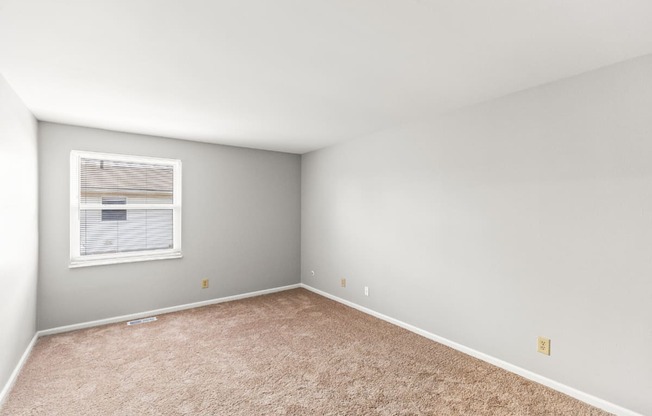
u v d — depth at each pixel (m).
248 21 1.60
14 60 2.00
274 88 2.50
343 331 3.45
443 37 1.77
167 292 4.08
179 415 2.07
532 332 2.48
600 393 2.14
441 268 3.15
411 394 2.31
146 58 2.00
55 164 3.39
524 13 1.54
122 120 3.32
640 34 1.73
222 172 4.51
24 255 2.72
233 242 4.60
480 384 2.44
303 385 2.42
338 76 2.29
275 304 4.38
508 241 2.63
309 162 5.05
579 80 2.23
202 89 2.52
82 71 2.18
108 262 3.67
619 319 2.07
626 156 2.04
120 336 3.31
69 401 2.21
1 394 2.17
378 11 1.53
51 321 3.36
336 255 4.53
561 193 2.32
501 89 2.52
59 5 1.45
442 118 3.14
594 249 2.17
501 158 2.67
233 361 2.79
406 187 3.50
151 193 4.03
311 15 1.56
